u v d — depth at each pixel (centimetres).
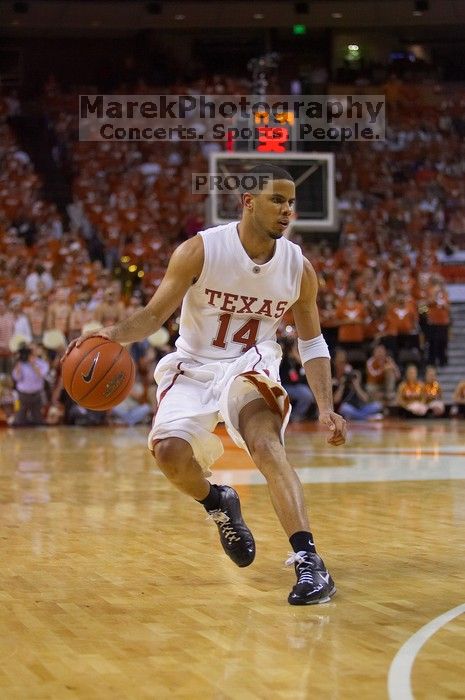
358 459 1379
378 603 499
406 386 2425
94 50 3425
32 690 360
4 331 2328
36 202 2861
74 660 400
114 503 920
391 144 3145
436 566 599
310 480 1107
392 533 730
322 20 3228
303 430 2052
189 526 774
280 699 346
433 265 2759
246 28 3397
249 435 531
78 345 520
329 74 3391
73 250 2595
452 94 3300
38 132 3181
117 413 2267
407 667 384
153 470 1245
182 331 571
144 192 2928
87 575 579
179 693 355
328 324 2495
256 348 554
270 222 530
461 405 2450
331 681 366
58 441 1780
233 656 403
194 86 3303
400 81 3341
